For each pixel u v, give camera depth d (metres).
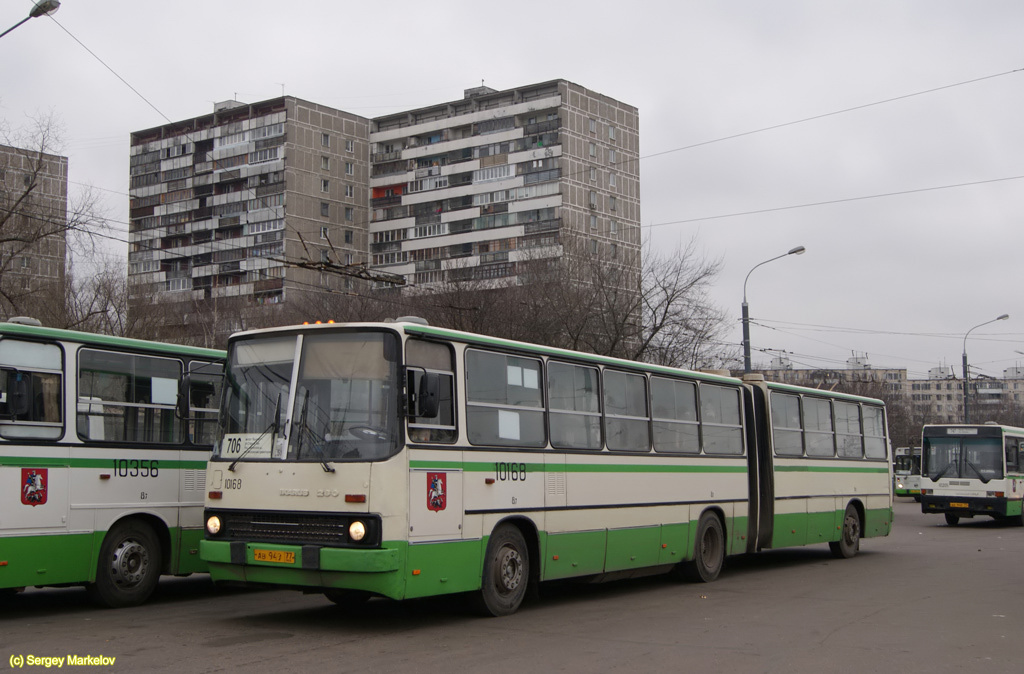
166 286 76.69
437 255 75.44
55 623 10.55
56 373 11.09
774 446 17.38
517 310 37.28
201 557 10.47
